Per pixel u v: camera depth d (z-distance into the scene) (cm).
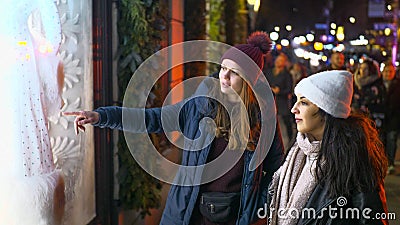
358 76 729
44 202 254
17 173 243
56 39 269
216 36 823
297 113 202
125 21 421
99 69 387
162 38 497
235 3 959
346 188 190
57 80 276
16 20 238
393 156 711
